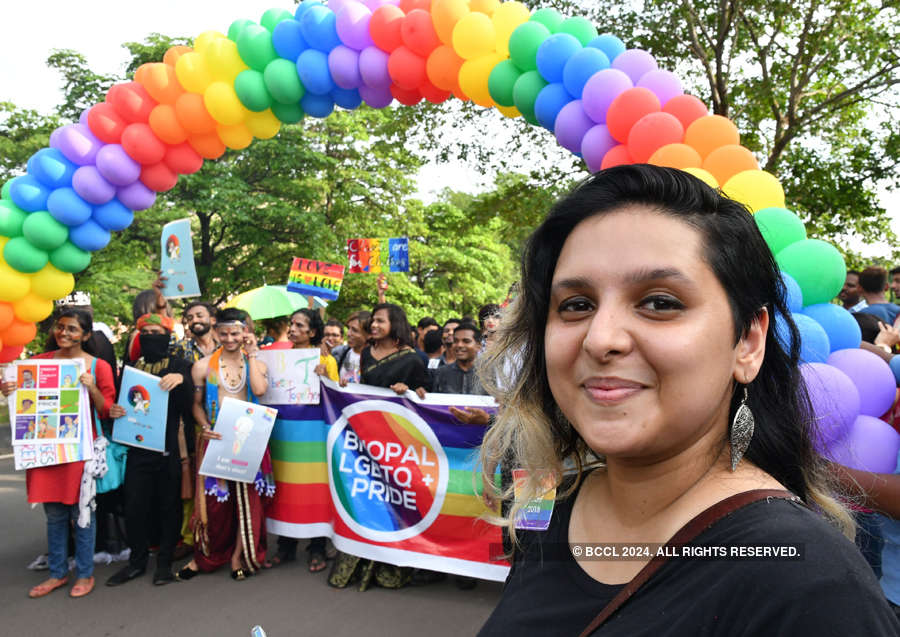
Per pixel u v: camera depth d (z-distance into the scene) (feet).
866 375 8.47
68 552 15.65
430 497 13.24
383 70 13.56
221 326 14.49
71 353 14.07
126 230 44.29
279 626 12.17
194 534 14.60
